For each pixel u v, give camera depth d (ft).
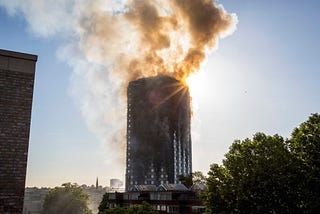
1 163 53.21
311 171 101.55
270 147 114.01
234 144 124.47
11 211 52.16
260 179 107.34
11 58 58.13
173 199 193.57
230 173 118.73
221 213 115.96
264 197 105.60
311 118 111.04
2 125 54.65
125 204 232.94
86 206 324.60
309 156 105.09
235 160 118.21
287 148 115.44
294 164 105.81
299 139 110.42
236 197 111.96
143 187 243.81
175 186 220.64
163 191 209.46
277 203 104.37
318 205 96.48
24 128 56.08
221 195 116.88
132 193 229.45
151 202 211.20
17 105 56.49
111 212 134.41
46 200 324.80
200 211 175.83
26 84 58.13
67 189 323.98
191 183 293.23
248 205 108.58
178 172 505.66
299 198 103.50
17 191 53.31
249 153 117.19
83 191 334.24
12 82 57.11
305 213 99.86
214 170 125.70
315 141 104.63
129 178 504.43
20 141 55.36
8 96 56.24
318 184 100.17
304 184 102.17
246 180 110.42
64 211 314.35
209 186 124.36
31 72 59.16
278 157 108.99
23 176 54.34
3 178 52.80
